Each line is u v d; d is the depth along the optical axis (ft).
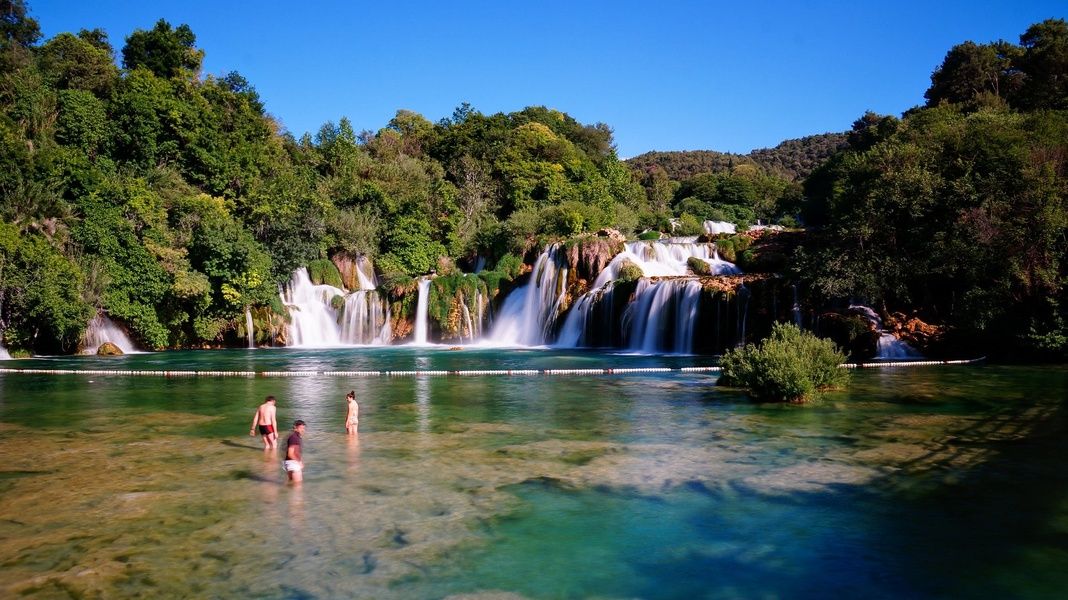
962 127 140.67
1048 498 38.45
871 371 97.50
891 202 125.08
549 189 273.54
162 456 49.78
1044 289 111.14
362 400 77.51
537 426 60.70
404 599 26.55
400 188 245.45
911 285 126.52
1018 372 94.73
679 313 140.67
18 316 135.03
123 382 96.07
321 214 202.90
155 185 182.39
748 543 32.35
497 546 32.09
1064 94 215.31
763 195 407.64
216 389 88.17
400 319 177.27
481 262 218.18
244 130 245.65
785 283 129.39
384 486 41.73
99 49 249.55
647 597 26.86
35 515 36.40
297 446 43.16
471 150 318.04
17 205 140.26
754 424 60.49
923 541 32.32
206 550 31.45
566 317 168.96
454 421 63.52
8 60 218.79
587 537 33.22
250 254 165.58
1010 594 26.73
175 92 230.27
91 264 143.43
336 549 31.63
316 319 179.73
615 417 64.90
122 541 32.60
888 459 47.39
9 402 76.59
